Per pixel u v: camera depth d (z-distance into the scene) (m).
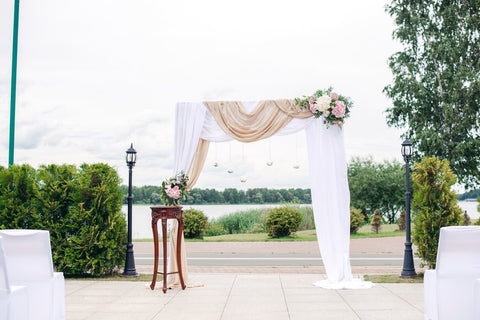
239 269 10.80
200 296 7.51
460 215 9.11
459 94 19.81
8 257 5.14
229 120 8.81
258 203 33.78
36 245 5.17
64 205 9.48
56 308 5.66
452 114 19.67
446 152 19.69
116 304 6.91
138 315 6.21
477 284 4.82
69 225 9.30
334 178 8.65
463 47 20.47
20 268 5.16
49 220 9.34
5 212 9.18
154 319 5.99
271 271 10.47
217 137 8.94
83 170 9.75
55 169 9.63
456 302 5.01
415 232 9.37
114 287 8.31
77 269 9.26
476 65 20.69
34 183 9.37
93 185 9.52
